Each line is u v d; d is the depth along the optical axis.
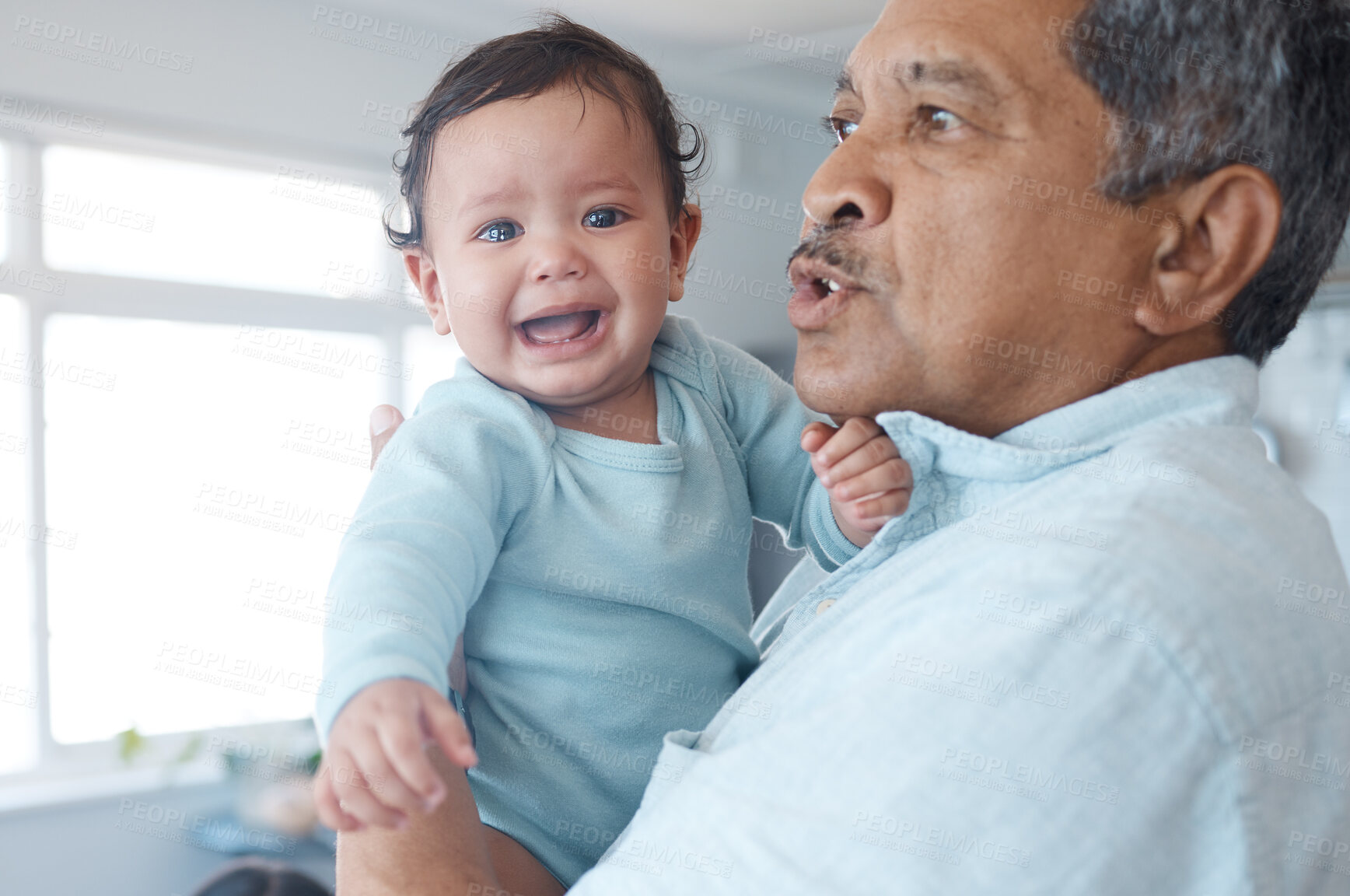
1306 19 0.56
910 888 0.41
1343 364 3.28
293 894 2.34
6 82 2.82
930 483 0.62
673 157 0.84
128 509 3.21
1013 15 0.57
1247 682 0.44
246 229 3.38
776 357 3.95
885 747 0.45
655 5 3.37
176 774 3.06
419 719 0.47
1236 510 0.50
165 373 3.26
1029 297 0.57
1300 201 0.58
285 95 3.23
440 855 0.57
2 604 3.04
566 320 0.73
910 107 0.60
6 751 3.02
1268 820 0.43
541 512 0.69
